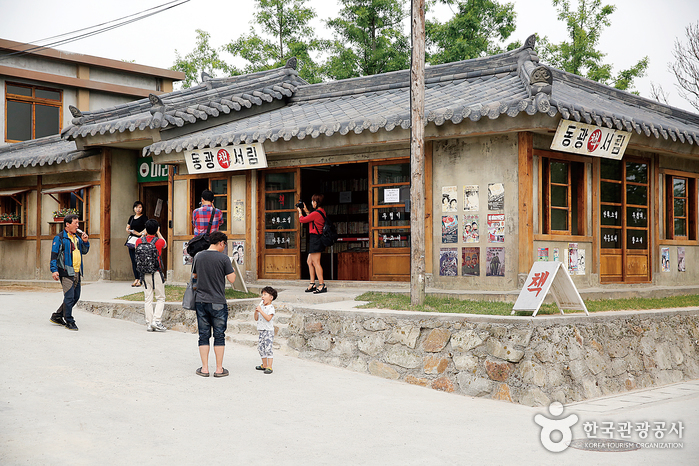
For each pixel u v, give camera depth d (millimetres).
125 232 16297
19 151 18859
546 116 9078
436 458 5133
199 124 13617
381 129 10508
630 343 8836
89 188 16172
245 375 7840
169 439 5355
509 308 8750
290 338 9531
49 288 15680
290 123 12273
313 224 11359
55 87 21266
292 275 12680
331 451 5219
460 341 8023
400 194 11617
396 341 8523
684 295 12359
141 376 7414
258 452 5121
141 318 11250
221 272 7711
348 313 9000
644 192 12273
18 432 5320
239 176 13164
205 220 10906
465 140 10445
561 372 7559
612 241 11586
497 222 10102
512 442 5672
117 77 22906
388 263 11727
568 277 8227
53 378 7035
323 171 13992
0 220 17547
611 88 13016
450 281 10539
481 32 24328
